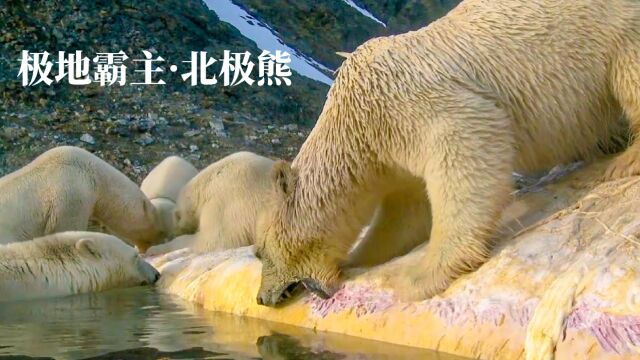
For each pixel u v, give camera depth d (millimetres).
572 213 4438
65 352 4660
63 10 21031
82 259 7590
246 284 5699
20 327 5559
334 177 4844
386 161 4781
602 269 3855
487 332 4102
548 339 3768
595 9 4777
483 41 4781
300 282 5164
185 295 6496
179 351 4566
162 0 23500
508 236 4527
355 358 4203
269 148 17562
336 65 25984
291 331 4934
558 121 4809
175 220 9695
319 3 28312
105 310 6195
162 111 18250
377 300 4723
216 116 18578
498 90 4734
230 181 9211
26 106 17375
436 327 4332
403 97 4641
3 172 14883
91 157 9797
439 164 4523
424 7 29781
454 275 4461
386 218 5188
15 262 7375
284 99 21094
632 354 3533
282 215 5066
